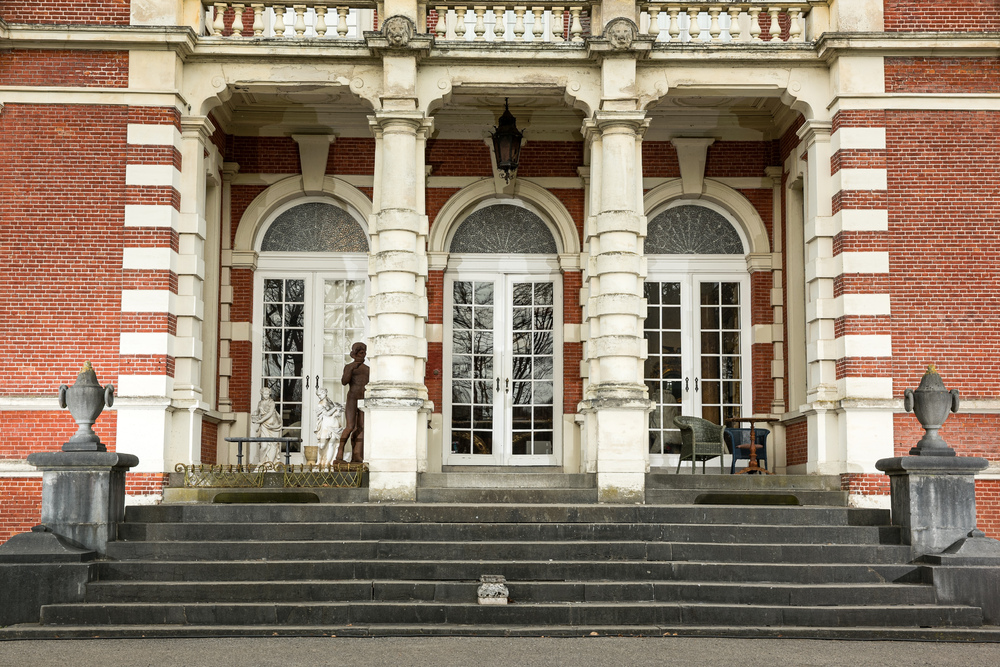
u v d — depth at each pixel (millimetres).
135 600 9648
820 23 13586
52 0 13164
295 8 13672
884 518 11375
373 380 12867
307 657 7969
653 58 13391
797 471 14555
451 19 15391
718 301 15984
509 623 9281
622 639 8867
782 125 15555
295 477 12625
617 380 12781
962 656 8320
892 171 13242
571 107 15227
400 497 12344
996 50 13258
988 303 13062
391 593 9656
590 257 13336
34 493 12609
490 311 15906
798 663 7875
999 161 13250
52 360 12766
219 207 15188
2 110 13031
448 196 15727
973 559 9992
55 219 12930
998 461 12867
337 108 15352
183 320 13180
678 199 16016
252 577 10008
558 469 15508
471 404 15727
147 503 12383
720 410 15805
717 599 9695
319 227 15891
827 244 13422
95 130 13047
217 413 14422
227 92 13508
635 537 10906
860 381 12898
